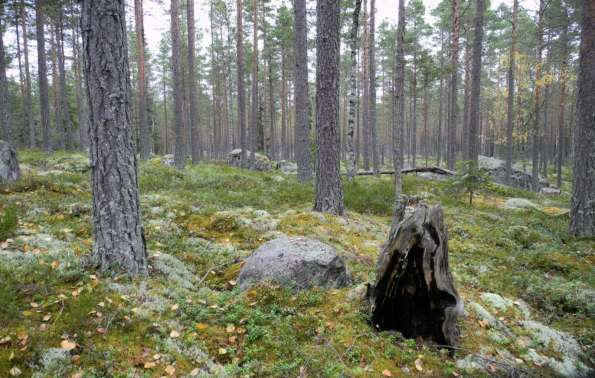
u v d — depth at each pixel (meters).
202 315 4.49
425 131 40.69
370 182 15.47
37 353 3.42
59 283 4.58
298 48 15.81
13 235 5.87
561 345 5.04
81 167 15.18
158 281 5.16
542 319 5.76
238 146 60.09
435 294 4.50
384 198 12.88
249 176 16.30
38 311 3.97
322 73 9.66
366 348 4.21
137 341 3.88
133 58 42.53
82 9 4.84
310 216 9.22
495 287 6.58
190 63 24.48
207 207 9.57
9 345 3.46
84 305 4.02
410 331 4.68
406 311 4.68
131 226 5.09
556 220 12.30
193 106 24.89
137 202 5.22
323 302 5.00
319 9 9.66
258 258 5.61
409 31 30.50
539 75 25.94
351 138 14.88
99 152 4.96
